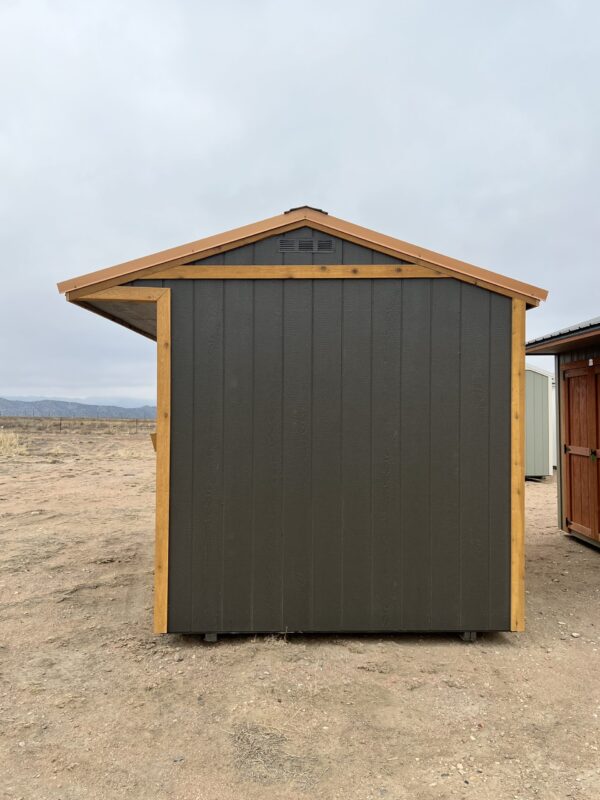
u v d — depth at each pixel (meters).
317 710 2.97
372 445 3.87
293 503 3.85
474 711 2.98
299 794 2.33
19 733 2.77
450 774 2.46
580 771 2.47
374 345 3.89
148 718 2.91
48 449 18.17
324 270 3.86
